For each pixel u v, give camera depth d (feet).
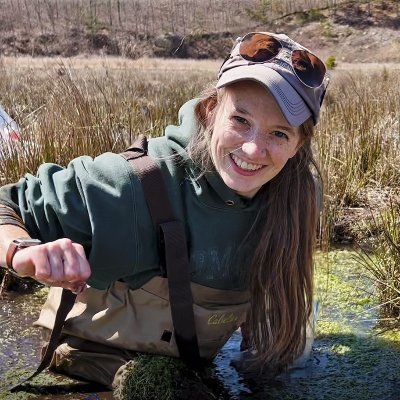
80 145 13.23
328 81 6.75
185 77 39.04
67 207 6.55
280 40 6.38
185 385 7.15
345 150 15.65
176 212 6.86
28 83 23.62
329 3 109.40
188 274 6.96
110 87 18.22
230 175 6.56
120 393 7.09
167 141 7.01
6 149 12.45
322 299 9.79
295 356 7.78
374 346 8.55
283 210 7.05
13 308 9.53
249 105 6.28
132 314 7.30
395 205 11.79
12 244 5.83
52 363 7.75
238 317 7.64
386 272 9.76
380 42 104.27
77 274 5.55
